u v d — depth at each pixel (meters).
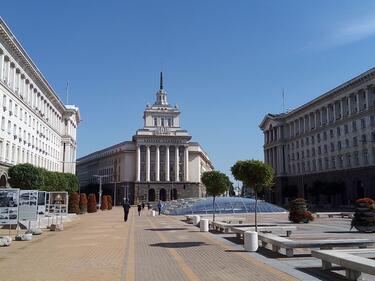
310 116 103.06
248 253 17.25
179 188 140.88
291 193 103.38
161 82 157.62
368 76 75.88
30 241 22.58
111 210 85.69
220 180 34.72
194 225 36.75
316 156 98.12
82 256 16.62
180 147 144.38
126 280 11.74
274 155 122.88
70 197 57.81
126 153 145.25
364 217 27.11
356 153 80.69
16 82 61.78
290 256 16.00
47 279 11.86
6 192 24.31
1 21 49.69
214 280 11.68
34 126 72.50
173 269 13.51
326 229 30.03
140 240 23.02
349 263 11.12
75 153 119.19
